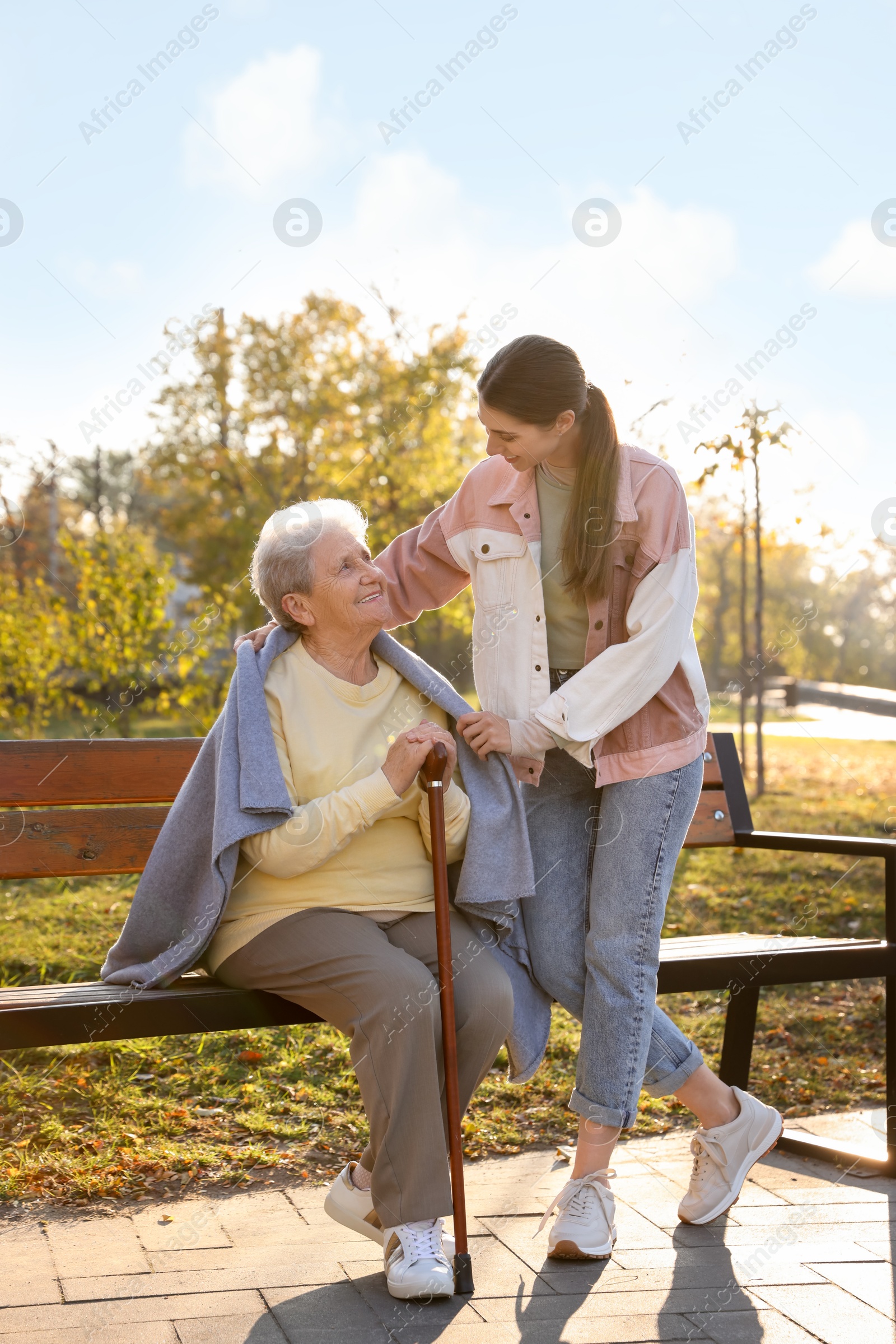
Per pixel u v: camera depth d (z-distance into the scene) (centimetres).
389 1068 202
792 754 1314
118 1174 261
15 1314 192
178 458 1477
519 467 222
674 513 225
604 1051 224
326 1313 193
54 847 263
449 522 250
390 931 226
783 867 632
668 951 266
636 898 226
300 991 214
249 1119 298
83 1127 290
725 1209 238
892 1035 271
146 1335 184
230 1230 233
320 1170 271
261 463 1437
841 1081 347
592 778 241
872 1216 244
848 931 515
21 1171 259
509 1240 230
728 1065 312
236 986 224
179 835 224
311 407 1347
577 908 239
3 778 261
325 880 219
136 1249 222
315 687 226
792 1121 310
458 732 236
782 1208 249
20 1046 203
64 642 798
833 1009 422
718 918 535
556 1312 195
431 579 259
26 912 486
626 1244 228
